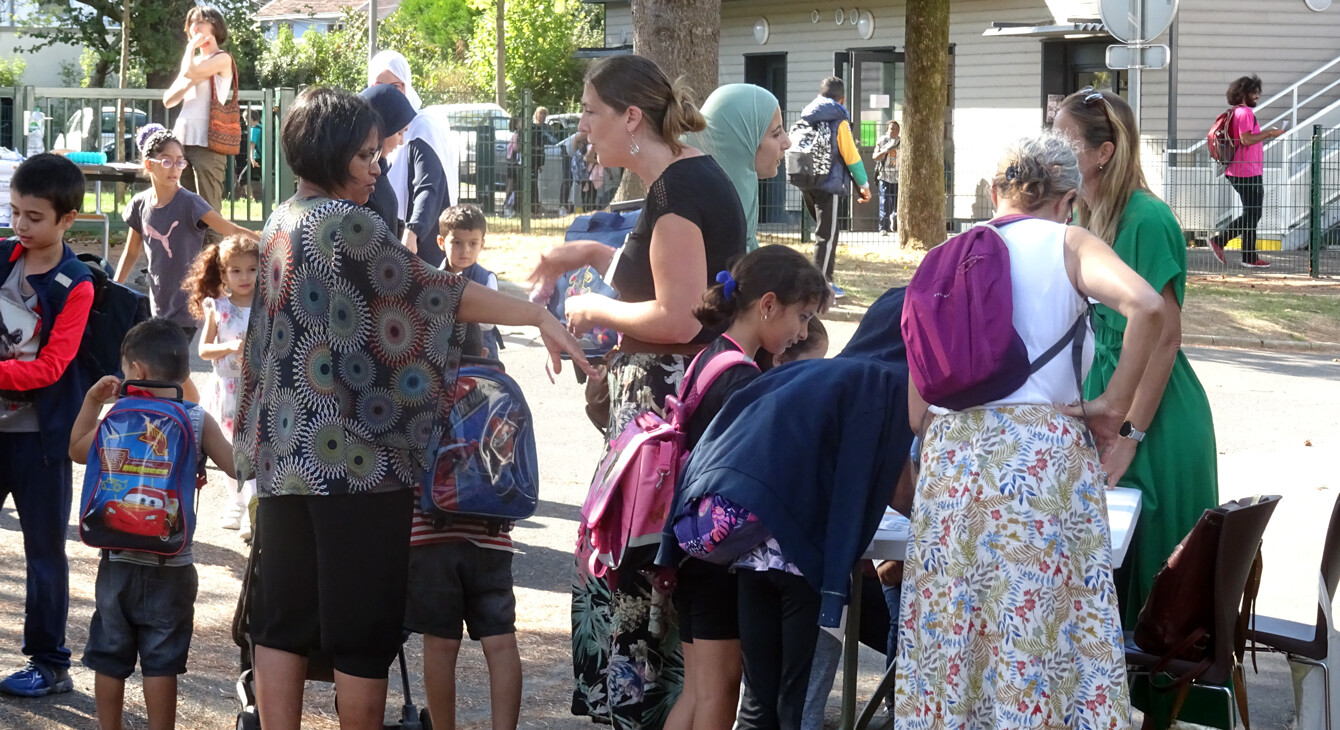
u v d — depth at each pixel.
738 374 3.63
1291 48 20.19
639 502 3.57
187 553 4.12
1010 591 3.17
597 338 4.15
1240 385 11.07
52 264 4.38
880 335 3.86
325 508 3.35
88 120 18.70
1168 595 3.72
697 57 12.80
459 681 4.95
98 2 32.47
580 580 3.99
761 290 3.66
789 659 3.38
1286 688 5.16
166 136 7.28
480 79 45.16
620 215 4.39
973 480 3.22
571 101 43.28
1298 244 19.08
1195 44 19.78
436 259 7.03
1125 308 3.15
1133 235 4.14
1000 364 3.17
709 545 3.31
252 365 3.52
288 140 3.43
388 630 3.45
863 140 22.64
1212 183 18.42
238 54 39.94
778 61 24.84
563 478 7.99
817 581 3.29
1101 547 3.23
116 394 4.20
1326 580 4.02
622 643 3.92
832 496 3.32
